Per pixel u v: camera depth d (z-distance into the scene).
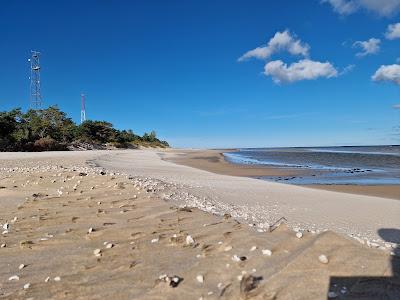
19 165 23.59
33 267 5.43
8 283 4.88
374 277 3.86
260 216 8.70
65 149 74.50
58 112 83.75
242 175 25.28
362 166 34.16
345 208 10.17
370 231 7.43
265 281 4.03
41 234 7.14
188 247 5.73
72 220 8.11
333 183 19.95
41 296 4.37
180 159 50.22
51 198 10.65
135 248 5.93
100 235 6.84
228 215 7.91
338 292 3.66
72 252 6.00
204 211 8.54
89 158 33.53
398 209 10.09
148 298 4.09
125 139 112.38
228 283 4.21
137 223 7.54
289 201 11.32
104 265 5.28
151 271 4.90
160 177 18.52
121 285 4.54
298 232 5.71
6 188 12.88
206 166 34.75
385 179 21.95
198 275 4.50
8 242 6.68
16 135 63.34
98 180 13.85
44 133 73.62
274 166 34.97
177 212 8.27
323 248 4.53
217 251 5.30
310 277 3.96
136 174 19.39
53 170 18.22
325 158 51.84
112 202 9.84
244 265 4.61
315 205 10.62
